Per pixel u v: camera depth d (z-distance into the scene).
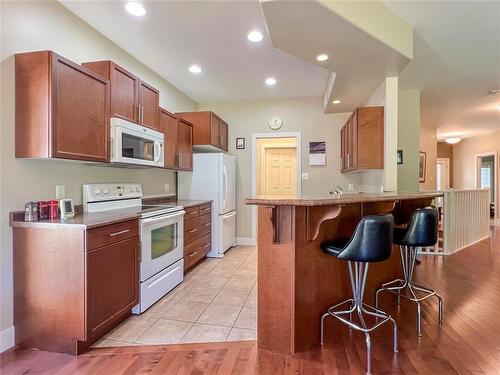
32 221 1.97
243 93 4.68
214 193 4.30
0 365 1.79
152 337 2.12
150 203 3.68
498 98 4.78
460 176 9.03
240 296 2.86
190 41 2.96
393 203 2.72
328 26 2.11
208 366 1.78
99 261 1.99
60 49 2.37
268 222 1.96
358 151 3.37
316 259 2.10
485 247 4.88
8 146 1.95
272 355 1.89
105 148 2.40
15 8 2.00
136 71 3.40
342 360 1.83
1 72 1.91
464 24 2.59
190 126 4.23
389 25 2.40
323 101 4.72
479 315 2.41
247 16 2.52
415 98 4.38
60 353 1.91
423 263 3.91
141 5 2.37
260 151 6.41
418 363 1.79
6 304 1.94
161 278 2.80
